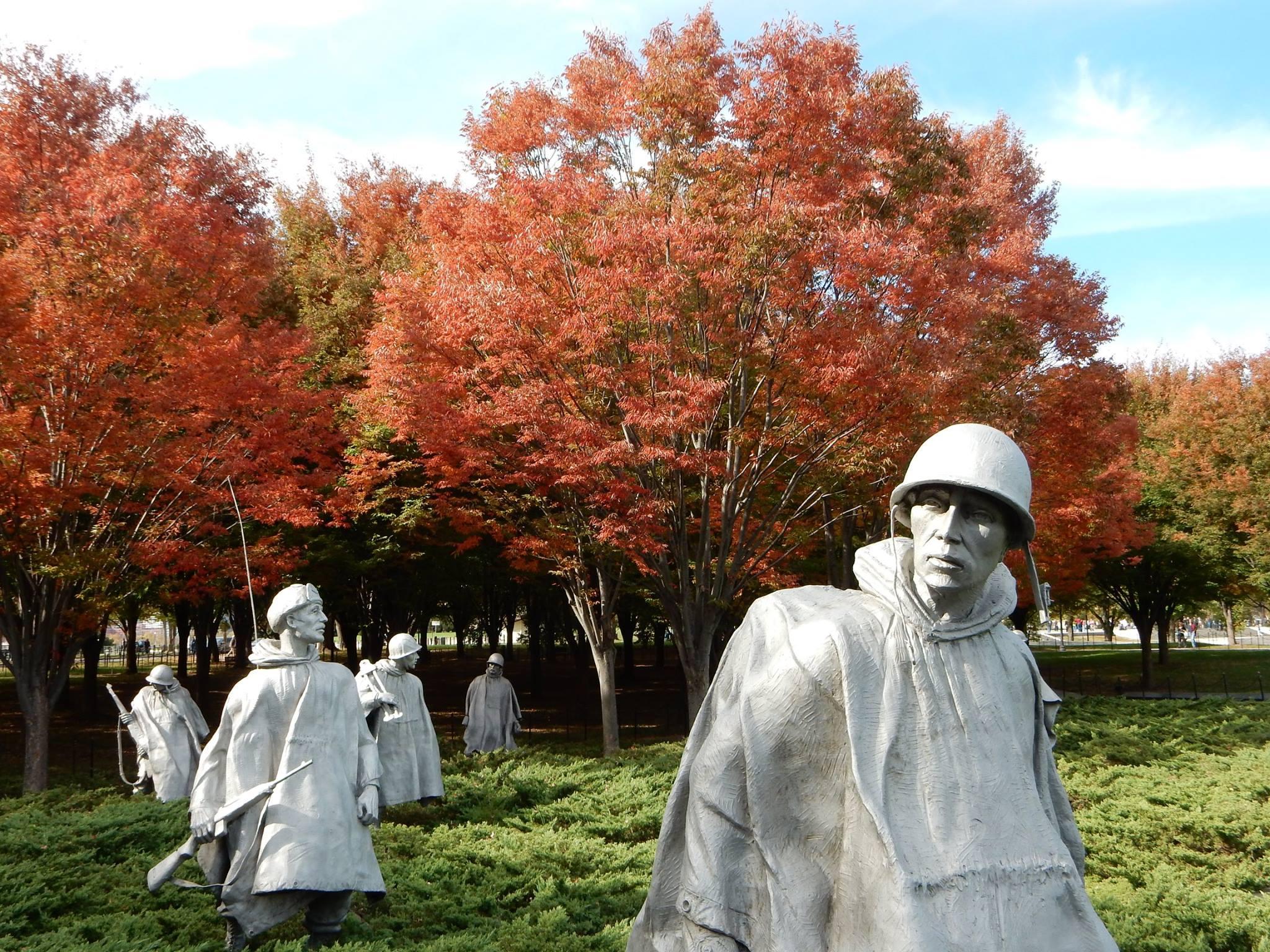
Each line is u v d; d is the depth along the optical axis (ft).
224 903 23.22
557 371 52.70
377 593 98.73
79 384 49.06
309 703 24.14
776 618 7.77
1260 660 151.12
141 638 254.88
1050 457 63.36
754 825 7.27
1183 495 115.96
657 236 48.44
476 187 57.98
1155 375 151.43
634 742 82.58
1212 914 26.35
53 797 45.91
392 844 35.29
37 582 56.85
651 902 7.70
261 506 55.21
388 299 54.80
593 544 61.16
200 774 23.86
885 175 52.80
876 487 57.67
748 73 51.88
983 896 6.83
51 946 20.85
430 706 110.22
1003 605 7.66
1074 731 54.34
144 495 59.98
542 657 187.11
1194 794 40.88
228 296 54.13
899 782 7.09
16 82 51.44
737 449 56.65
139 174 53.47
